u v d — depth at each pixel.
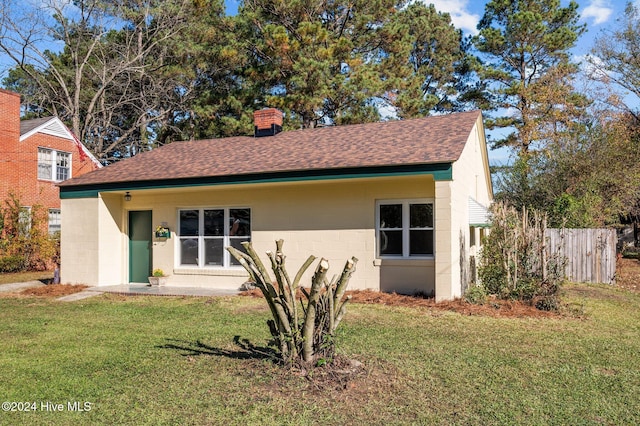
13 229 20.53
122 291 12.82
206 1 28.00
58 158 23.52
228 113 29.47
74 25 29.77
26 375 5.78
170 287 13.75
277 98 24.88
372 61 29.09
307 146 13.60
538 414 4.63
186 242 14.12
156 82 31.38
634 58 27.19
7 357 6.55
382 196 11.91
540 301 9.95
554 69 27.41
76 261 14.12
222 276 13.50
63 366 6.12
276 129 16.28
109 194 14.27
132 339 7.54
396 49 27.83
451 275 10.23
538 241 10.73
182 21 29.78
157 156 15.83
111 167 15.32
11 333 8.06
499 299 10.55
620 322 8.97
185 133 32.38
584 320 9.00
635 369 6.03
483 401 4.93
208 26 27.75
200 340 7.42
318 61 24.67
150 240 14.59
